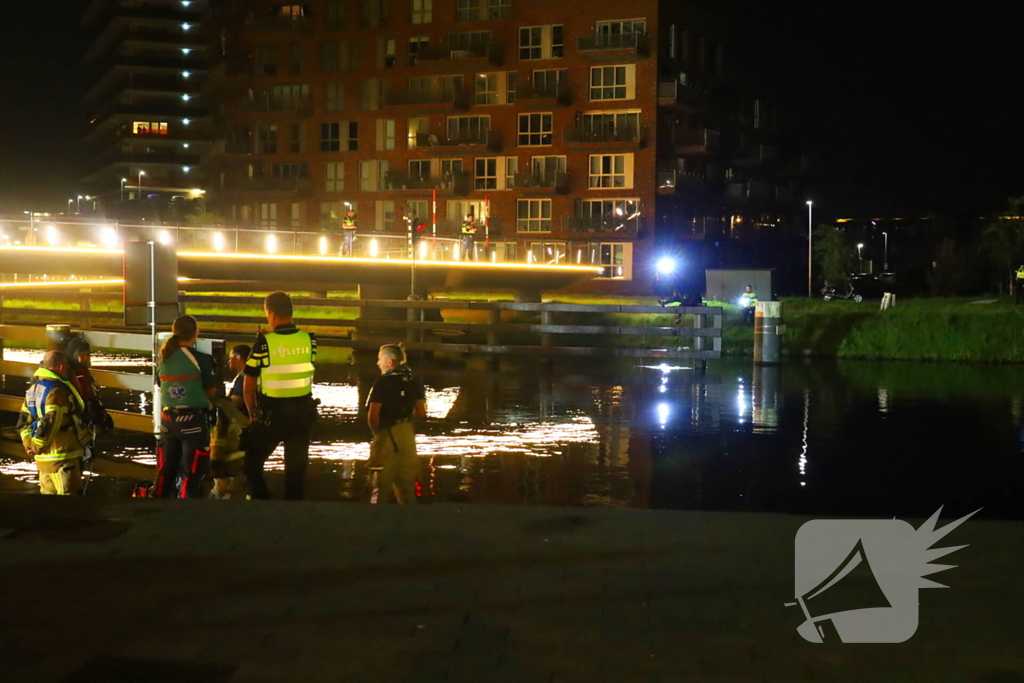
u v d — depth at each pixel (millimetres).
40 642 4285
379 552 5543
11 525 6027
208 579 5082
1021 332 31094
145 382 10680
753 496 11586
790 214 87688
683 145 69562
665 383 23797
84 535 5820
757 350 28688
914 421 17594
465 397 20844
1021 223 68812
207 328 37500
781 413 18516
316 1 74750
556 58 68188
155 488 9391
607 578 5113
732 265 76125
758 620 4543
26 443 9750
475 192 70438
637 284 66188
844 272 71750
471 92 70438
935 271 70938
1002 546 5633
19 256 32750
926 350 31406
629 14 66438
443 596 4844
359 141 73875
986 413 18625
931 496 11781
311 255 39250
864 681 3916
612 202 67188
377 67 73125
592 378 24797
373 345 30484
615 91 67125
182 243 36656
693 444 15102
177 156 100688
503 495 11438
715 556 5480
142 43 98938
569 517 6270
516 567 5285
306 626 4461
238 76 78688
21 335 13461
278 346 9211
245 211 78250
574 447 14695
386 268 41688
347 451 14000
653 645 4258
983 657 4137
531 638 4332
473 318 43969
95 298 46875
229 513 6320
